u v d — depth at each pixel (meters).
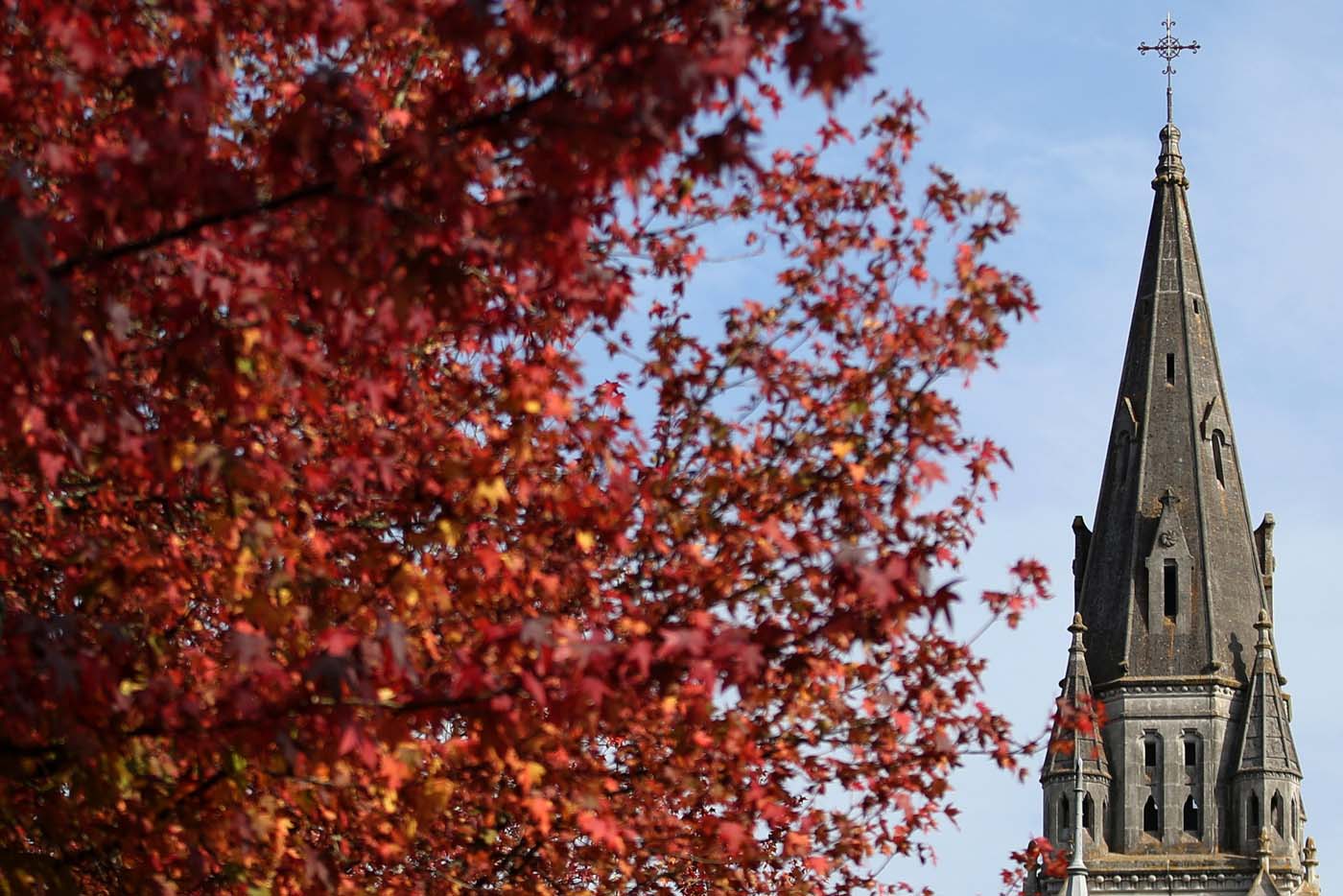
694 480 19.94
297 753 14.80
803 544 17.77
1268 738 131.88
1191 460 138.62
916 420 19.20
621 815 20.42
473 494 16.98
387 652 14.62
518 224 13.81
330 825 18.44
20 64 14.95
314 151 13.55
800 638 16.23
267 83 18.88
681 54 12.80
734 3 14.70
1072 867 130.00
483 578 17.31
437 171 13.65
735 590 18.89
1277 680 134.62
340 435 18.33
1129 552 137.38
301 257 13.97
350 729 14.00
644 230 20.77
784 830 21.77
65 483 17.25
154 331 16.39
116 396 15.44
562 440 19.16
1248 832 130.25
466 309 14.22
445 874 19.95
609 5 12.91
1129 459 140.00
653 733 19.34
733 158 13.27
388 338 14.89
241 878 16.11
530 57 13.29
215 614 18.31
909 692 21.59
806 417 19.78
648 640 15.34
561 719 14.59
